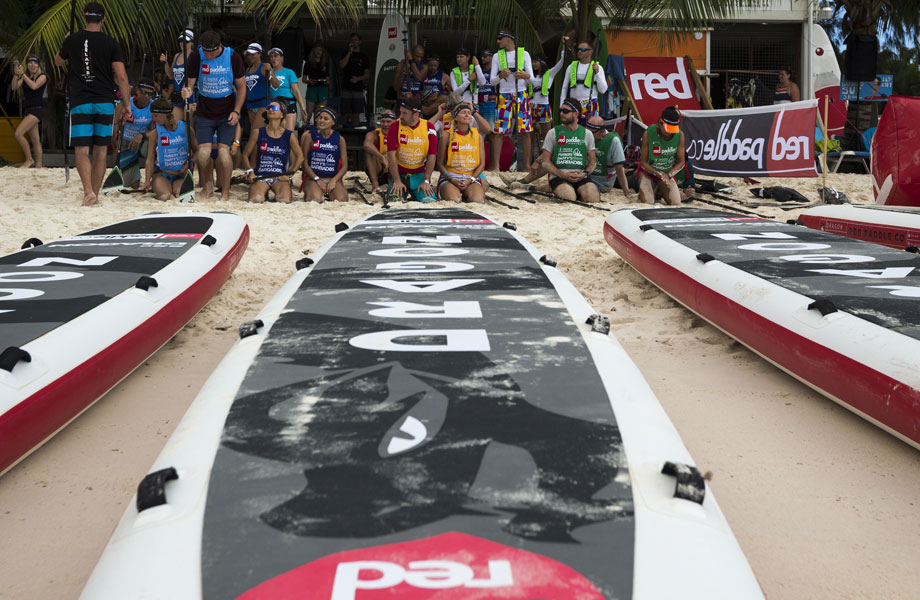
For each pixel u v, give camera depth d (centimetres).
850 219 647
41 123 1540
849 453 284
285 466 181
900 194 716
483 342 264
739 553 153
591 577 143
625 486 172
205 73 849
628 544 152
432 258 420
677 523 158
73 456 288
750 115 1018
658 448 189
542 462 182
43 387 275
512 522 158
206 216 580
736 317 387
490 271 382
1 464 251
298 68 1305
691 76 1278
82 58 802
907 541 227
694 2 1153
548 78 1117
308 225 745
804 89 1581
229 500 167
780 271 406
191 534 155
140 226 541
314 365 244
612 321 461
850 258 435
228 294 523
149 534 156
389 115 944
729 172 1042
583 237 718
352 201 914
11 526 239
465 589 139
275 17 988
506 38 1060
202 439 195
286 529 157
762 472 270
